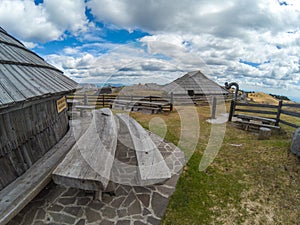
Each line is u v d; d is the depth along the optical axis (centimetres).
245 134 521
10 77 175
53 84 235
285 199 233
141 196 238
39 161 226
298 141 313
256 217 207
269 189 253
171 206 222
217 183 273
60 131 323
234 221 202
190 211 216
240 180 279
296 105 468
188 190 255
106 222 193
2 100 134
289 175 273
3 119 169
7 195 160
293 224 197
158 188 257
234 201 234
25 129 205
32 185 176
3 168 172
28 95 162
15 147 187
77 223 190
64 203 218
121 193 242
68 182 167
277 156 326
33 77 212
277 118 533
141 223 194
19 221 188
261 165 310
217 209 220
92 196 231
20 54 258
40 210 205
